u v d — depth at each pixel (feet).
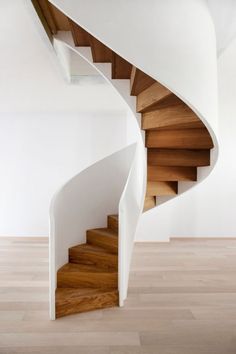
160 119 8.39
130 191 10.44
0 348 7.23
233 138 18.69
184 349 7.23
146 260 14.33
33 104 16.88
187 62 6.37
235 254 15.57
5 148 19.21
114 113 19.03
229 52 11.51
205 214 18.95
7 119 19.17
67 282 9.90
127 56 5.89
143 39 5.97
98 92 14.38
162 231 18.10
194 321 8.54
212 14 7.84
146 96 8.22
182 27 6.31
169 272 12.63
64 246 10.80
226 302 9.78
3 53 10.15
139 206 10.30
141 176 10.02
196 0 6.59
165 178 10.28
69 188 11.15
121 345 7.39
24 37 9.07
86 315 8.89
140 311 9.14
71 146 19.26
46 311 9.13
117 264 10.09
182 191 11.21
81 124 19.21
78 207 11.71
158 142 9.20
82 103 16.56
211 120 6.97
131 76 8.26
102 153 19.24
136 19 5.92
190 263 13.93
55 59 10.05
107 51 7.87
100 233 11.32
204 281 11.62
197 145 8.82
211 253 15.69
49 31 8.34
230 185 18.84
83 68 12.92
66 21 8.07
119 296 9.50
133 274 12.34
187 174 10.50
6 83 13.10
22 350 7.17
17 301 9.82
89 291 9.55
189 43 6.41
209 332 7.98
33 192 19.27
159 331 8.02
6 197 19.27
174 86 6.19
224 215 18.95
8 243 17.85
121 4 5.82
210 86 6.95
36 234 19.29
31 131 19.20
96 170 12.43
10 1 7.36
